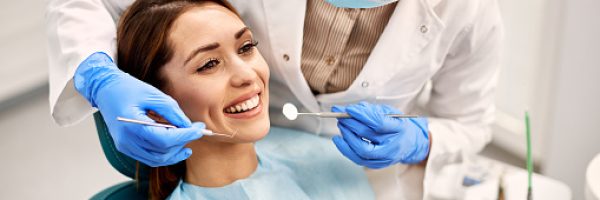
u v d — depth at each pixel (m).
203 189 1.37
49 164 2.59
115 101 1.16
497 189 1.57
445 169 1.59
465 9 1.42
